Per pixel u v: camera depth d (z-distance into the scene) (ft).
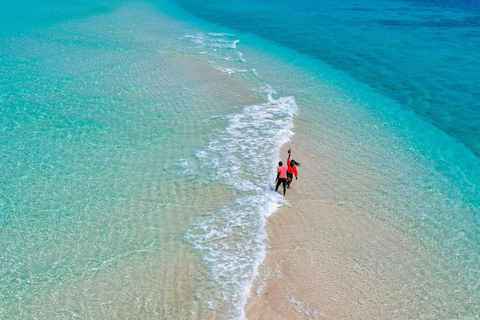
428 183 61.62
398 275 44.70
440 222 53.36
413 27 168.66
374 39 147.54
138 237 47.98
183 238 48.01
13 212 51.01
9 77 90.38
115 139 68.23
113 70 99.60
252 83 97.25
